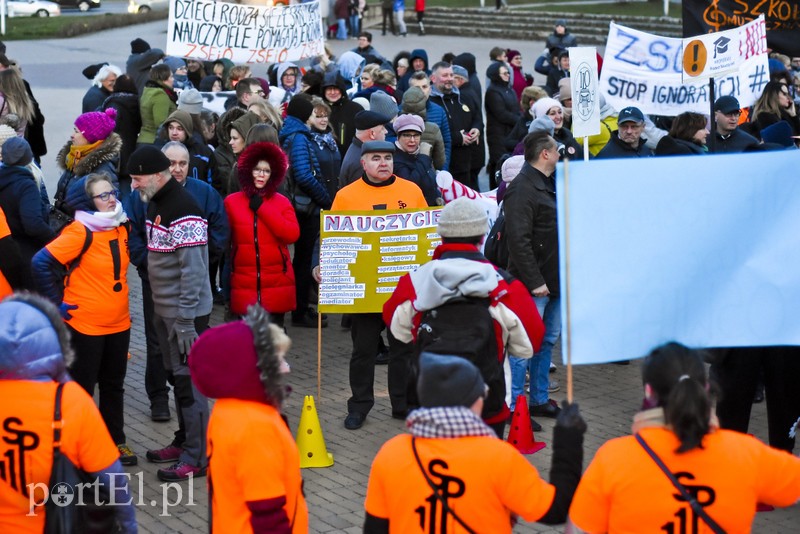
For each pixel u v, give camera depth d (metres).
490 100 13.76
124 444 6.71
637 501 3.39
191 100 9.77
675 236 3.89
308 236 9.46
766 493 3.47
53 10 41.97
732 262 3.96
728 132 9.02
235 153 9.26
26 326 3.71
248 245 7.37
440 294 5.07
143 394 8.04
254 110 9.56
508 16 32.47
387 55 27.70
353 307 7.28
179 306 6.24
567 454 3.61
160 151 6.23
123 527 3.97
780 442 6.31
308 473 6.57
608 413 7.65
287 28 13.12
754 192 3.92
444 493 3.44
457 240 5.19
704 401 3.33
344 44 29.45
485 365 5.11
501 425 5.29
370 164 7.41
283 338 3.69
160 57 13.45
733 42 8.89
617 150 9.27
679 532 3.38
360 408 7.37
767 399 6.30
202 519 5.90
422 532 3.46
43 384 3.74
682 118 8.90
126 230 6.51
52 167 15.79
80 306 6.31
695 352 3.50
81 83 23.80
